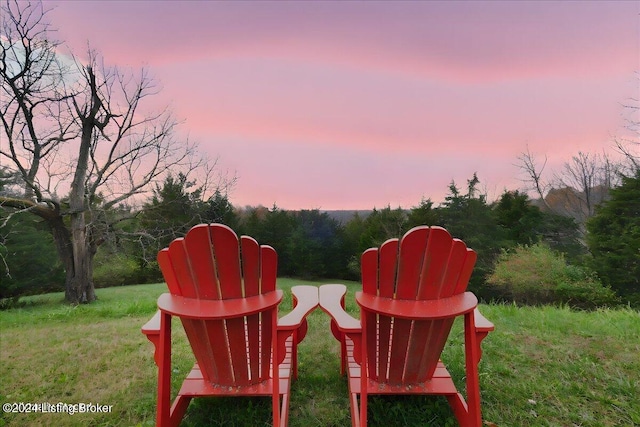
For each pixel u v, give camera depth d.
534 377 2.34
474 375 1.55
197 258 1.48
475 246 15.12
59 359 2.90
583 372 2.39
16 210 11.27
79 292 11.53
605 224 13.09
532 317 3.96
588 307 10.84
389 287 1.53
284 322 1.63
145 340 3.46
